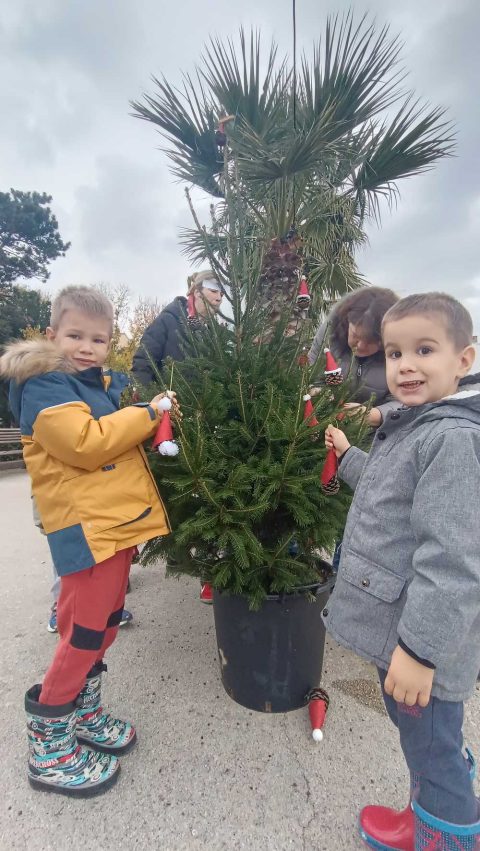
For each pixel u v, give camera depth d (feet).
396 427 4.17
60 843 4.57
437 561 3.30
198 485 5.44
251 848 4.51
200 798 5.08
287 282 7.91
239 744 5.88
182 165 21.01
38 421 4.50
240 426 5.99
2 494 24.08
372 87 18.24
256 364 6.34
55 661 4.91
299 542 6.29
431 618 3.25
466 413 3.60
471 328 3.98
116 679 7.22
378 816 4.65
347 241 21.89
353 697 6.89
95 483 4.76
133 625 8.93
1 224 65.10
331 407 6.45
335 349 8.30
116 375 5.90
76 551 4.67
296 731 6.13
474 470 3.34
